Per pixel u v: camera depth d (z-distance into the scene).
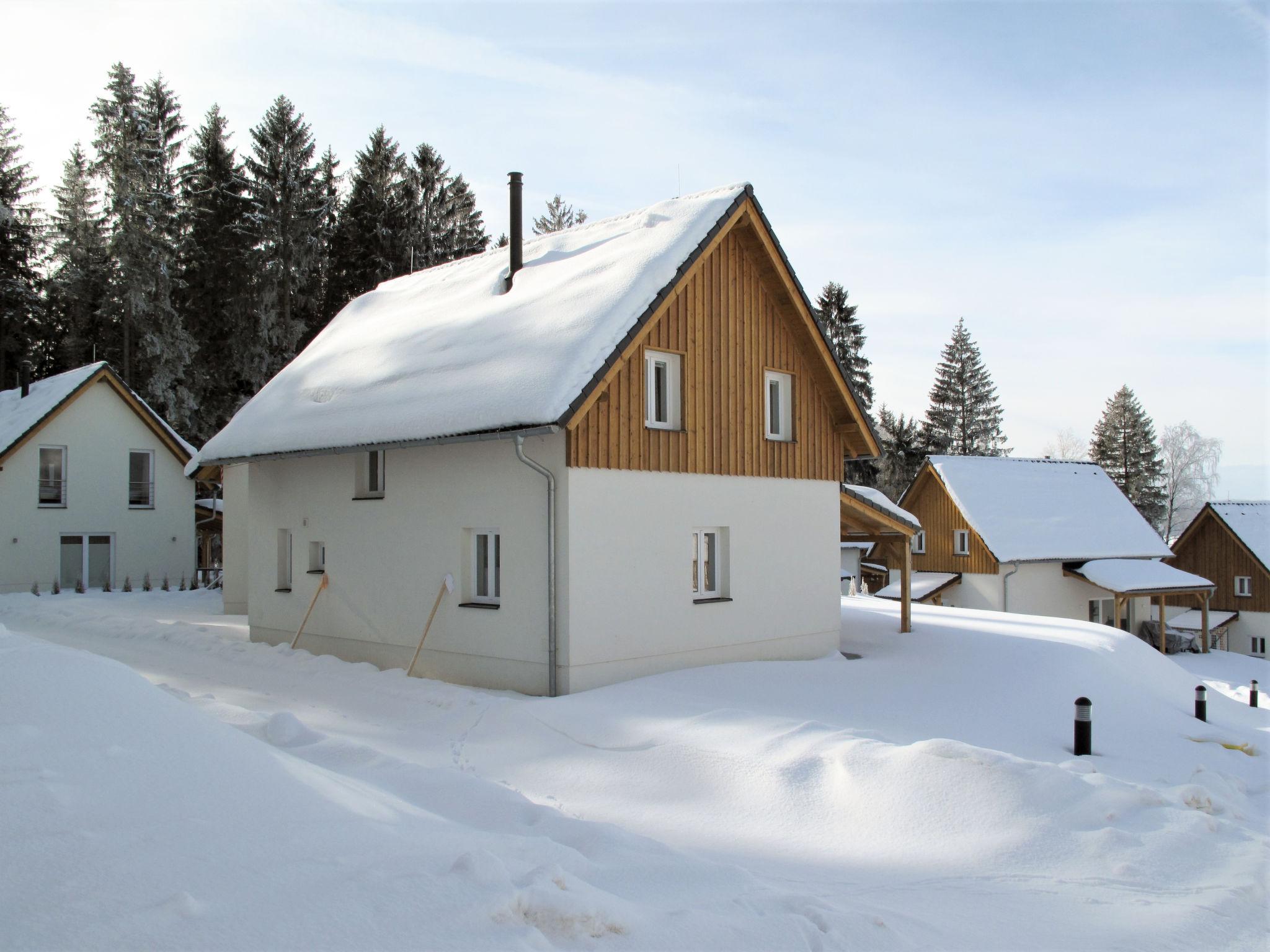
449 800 6.55
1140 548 37.09
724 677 12.66
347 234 45.81
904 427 60.31
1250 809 8.48
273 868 3.88
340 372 16.44
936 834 7.02
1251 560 41.94
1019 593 34.84
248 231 42.72
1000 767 7.71
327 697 12.16
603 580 12.27
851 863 6.52
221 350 44.16
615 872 5.21
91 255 46.47
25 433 29.61
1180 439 78.81
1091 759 10.22
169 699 5.45
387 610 14.38
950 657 15.57
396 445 12.88
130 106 42.84
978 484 37.38
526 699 11.26
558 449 11.96
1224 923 5.53
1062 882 6.18
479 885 4.03
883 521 17.75
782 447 15.44
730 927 4.45
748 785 8.00
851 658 15.91
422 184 52.41
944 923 5.29
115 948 3.14
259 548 17.27
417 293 19.03
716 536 14.45
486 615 12.80
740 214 14.42
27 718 4.63
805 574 15.75
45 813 3.91
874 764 7.99
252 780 4.73
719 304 14.43
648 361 13.52
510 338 13.45
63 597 27.16
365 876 3.95
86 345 46.66
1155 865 6.43
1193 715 14.64
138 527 32.66
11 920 3.21
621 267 13.72
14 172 49.69
